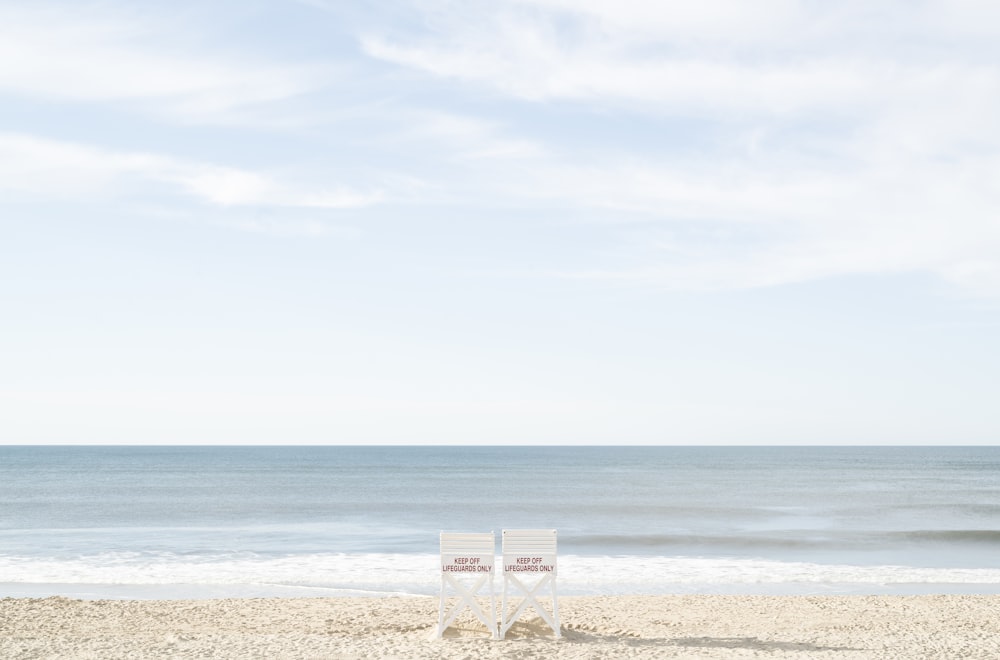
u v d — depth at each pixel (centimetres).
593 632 1475
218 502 5703
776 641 1423
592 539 3350
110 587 2236
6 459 16288
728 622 1642
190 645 1327
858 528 3991
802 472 11119
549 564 1404
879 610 1803
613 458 18250
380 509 5109
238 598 2020
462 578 2408
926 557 2908
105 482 8444
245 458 17150
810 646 1383
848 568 2598
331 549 3073
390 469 11806
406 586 2256
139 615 1708
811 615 1736
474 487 7625
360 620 1652
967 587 2291
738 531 3809
